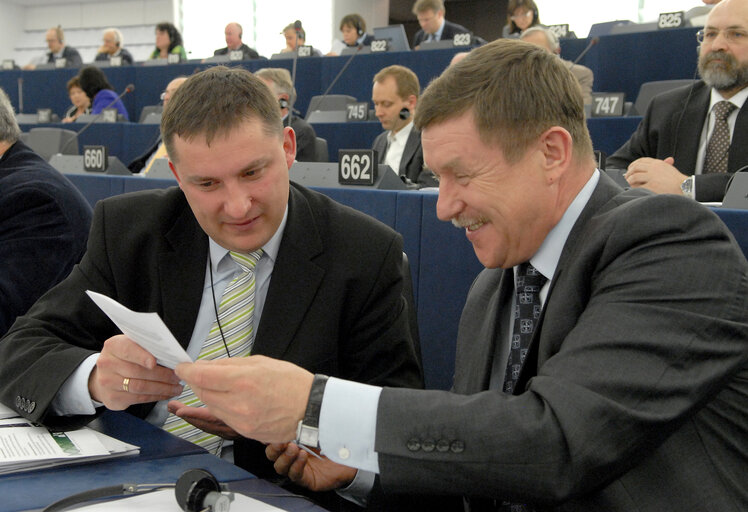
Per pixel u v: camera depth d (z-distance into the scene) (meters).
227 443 1.22
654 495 0.75
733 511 0.76
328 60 6.43
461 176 0.84
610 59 5.09
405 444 0.72
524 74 0.83
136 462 0.90
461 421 0.72
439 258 1.92
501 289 1.00
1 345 1.14
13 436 0.95
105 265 1.21
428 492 0.73
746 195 1.58
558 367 0.75
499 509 0.92
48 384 0.99
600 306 0.78
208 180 1.00
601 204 0.89
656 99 2.81
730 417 0.79
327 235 1.22
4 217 1.70
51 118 6.98
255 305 1.18
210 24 11.90
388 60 6.11
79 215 1.79
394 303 1.22
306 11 11.16
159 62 7.71
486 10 11.51
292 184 1.29
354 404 0.74
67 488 0.81
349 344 1.21
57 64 8.41
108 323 1.21
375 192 2.05
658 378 0.71
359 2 11.17
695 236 0.79
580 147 0.88
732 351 0.73
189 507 0.73
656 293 0.76
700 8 5.16
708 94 2.65
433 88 0.85
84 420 1.01
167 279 1.17
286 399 0.75
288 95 4.11
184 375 0.77
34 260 1.68
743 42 2.48
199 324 1.17
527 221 0.86
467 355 1.06
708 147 2.60
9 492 0.79
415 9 6.86
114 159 3.48
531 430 0.71
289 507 0.79
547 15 9.18
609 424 0.70
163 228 1.21
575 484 0.70
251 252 1.12
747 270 0.79
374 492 1.07
